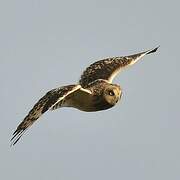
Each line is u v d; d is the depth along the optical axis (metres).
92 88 18.39
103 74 19.23
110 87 18.44
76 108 18.17
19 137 16.09
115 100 18.42
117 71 19.33
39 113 16.31
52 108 17.81
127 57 19.73
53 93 16.55
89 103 18.12
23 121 16.23
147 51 19.95
